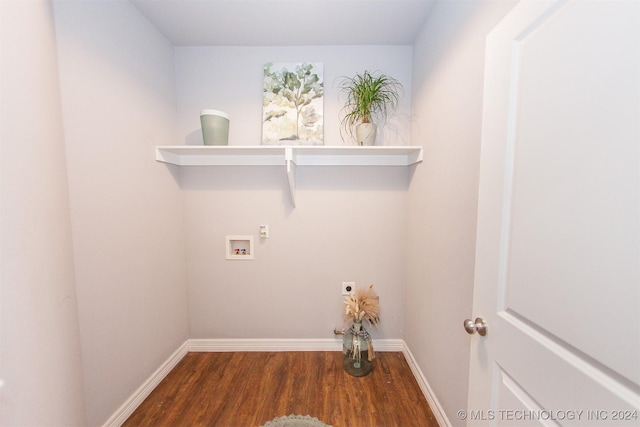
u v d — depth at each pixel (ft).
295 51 5.80
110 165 4.02
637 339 1.37
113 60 4.08
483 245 2.71
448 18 4.00
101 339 3.87
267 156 5.87
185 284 6.11
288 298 6.20
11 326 2.37
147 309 4.85
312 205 6.02
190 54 5.80
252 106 5.88
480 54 3.14
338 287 6.16
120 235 4.22
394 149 5.16
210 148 5.12
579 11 1.68
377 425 4.21
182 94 5.85
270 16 4.83
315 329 6.23
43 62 2.73
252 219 6.05
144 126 4.79
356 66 5.79
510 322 2.31
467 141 3.44
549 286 1.91
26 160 2.51
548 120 1.93
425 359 4.86
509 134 2.34
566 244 1.77
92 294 3.71
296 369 5.56
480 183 2.77
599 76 1.55
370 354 5.44
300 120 5.82
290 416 4.38
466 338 3.47
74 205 3.44
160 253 5.23
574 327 1.72
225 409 4.53
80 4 3.50
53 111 2.90
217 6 4.57
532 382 2.06
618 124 1.45
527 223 2.14
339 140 5.90
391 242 6.07
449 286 3.95
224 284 6.17
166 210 5.43
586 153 1.63
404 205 6.00
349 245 6.09
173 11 4.69
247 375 5.38
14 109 2.39
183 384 5.13
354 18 4.89
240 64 5.83
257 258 6.12
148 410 4.52
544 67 1.96
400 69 5.74
